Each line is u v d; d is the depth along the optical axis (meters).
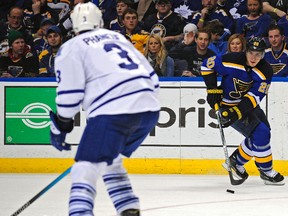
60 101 9.28
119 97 9.19
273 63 20.14
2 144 19.38
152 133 19.08
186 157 19.05
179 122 19.02
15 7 21.70
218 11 21.72
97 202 14.04
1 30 21.86
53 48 20.56
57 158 19.27
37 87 19.22
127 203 9.81
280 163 18.83
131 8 21.42
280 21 21.30
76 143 19.16
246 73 15.70
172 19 21.55
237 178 17.16
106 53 9.38
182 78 18.98
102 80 9.25
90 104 9.32
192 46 20.62
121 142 9.25
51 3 22.98
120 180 9.88
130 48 9.82
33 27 22.88
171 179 17.94
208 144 18.97
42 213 12.74
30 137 19.30
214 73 16.09
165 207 13.41
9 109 19.30
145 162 19.14
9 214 12.78
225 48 20.58
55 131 9.76
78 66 9.24
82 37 9.50
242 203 13.96
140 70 9.49
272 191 15.82
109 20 22.28
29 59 21.12
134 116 9.21
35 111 19.25
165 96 19.05
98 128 9.08
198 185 16.77
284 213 12.74
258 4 21.05
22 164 19.34
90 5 9.92
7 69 21.09
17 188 16.33
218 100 16.16
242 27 21.33
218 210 13.05
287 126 18.75
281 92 18.73
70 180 17.88
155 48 19.88
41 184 17.03
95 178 9.14
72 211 8.93
